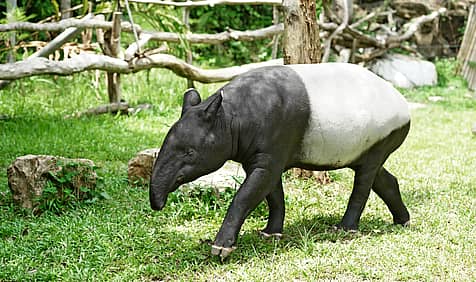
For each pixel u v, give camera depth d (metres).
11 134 8.91
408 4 17.17
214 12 16.83
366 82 5.36
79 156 8.26
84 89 11.68
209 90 12.39
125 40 12.98
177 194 6.26
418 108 12.60
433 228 5.76
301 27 7.01
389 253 5.10
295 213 6.15
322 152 5.20
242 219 4.93
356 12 16.88
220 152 4.78
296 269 4.79
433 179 7.54
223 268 4.83
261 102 4.91
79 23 9.34
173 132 4.73
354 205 5.59
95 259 4.95
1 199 6.42
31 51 12.53
